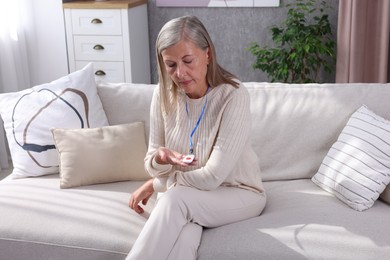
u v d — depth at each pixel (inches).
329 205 78.2
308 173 89.4
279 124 90.4
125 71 165.2
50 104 94.0
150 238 66.6
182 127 77.2
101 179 88.7
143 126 94.1
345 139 84.1
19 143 92.6
